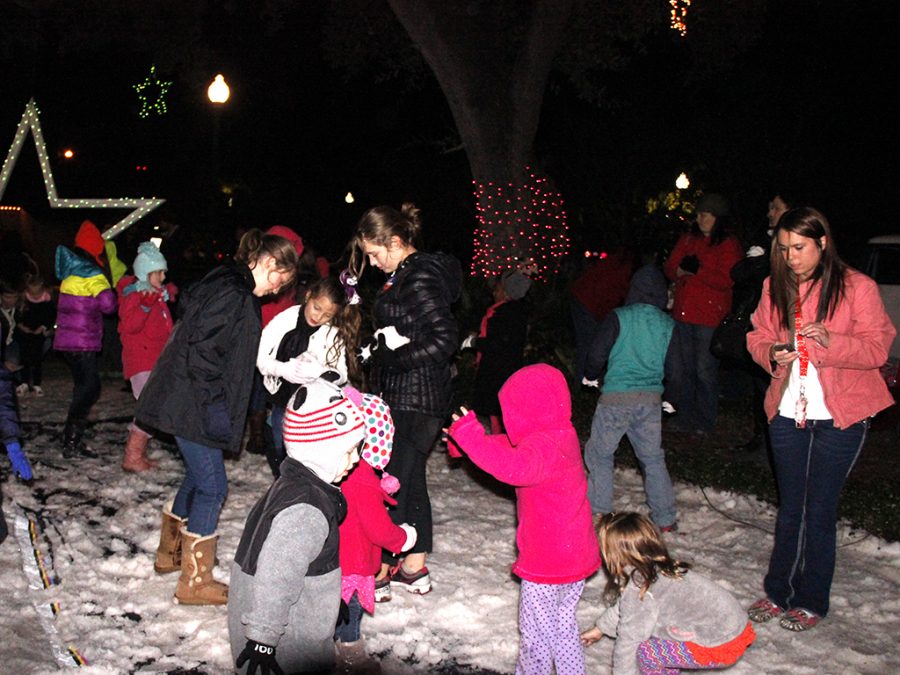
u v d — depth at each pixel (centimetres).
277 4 1536
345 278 543
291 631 320
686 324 904
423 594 513
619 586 411
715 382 909
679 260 906
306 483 323
